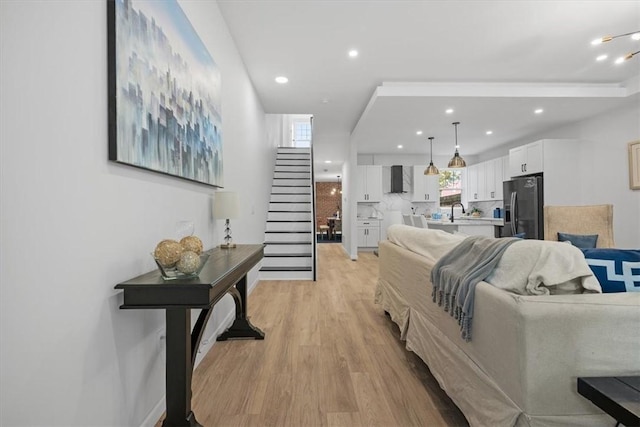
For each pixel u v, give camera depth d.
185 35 1.95
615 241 4.77
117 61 1.26
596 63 3.82
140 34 1.44
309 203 6.51
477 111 4.92
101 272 1.20
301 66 3.92
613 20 2.97
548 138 6.06
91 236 1.14
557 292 1.22
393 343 2.58
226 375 2.07
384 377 2.04
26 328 0.88
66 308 1.02
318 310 3.44
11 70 0.85
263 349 2.47
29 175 0.90
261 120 5.26
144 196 1.52
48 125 0.96
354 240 6.94
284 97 5.00
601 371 1.09
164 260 1.33
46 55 0.96
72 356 1.04
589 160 5.20
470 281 1.44
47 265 0.95
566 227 3.48
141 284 1.27
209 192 2.53
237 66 3.51
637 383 1.02
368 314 3.31
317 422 1.60
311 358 2.31
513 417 1.12
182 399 1.44
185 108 1.95
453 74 4.12
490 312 1.27
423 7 2.79
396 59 3.73
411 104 4.59
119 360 1.31
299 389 1.91
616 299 1.13
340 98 5.03
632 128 4.57
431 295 1.93
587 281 1.18
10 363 0.84
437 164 8.71
